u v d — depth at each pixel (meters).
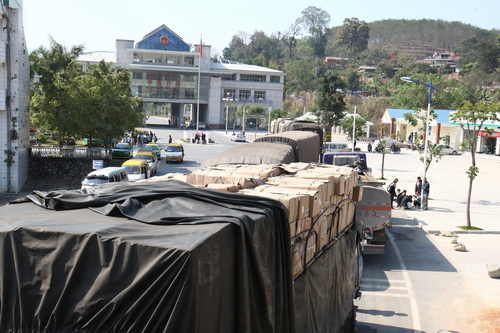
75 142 57.09
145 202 5.38
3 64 28.78
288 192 6.57
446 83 113.56
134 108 45.03
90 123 36.47
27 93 34.44
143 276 4.07
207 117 104.88
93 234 4.39
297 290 6.15
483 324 11.96
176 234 4.37
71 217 5.02
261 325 4.86
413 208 27.47
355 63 199.12
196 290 4.00
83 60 99.06
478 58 152.88
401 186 35.84
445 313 12.63
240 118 108.56
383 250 16.83
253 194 6.17
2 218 5.00
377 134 103.50
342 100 58.44
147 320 4.05
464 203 29.72
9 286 4.63
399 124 87.94
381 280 15.23
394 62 195.62
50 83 35.59
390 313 12.52
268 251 5.05
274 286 5.14
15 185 29.80
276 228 5.35
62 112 35.91
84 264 4.38
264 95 108.69
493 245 19.97
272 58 198.75
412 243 19.97
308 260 6.66
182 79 101.69
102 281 4.27
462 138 70.06
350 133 64.75
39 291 4.52
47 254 4.51
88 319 4.30
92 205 5.41
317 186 7.05
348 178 8.96
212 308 4.23
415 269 16.44
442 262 17.31
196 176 7.41
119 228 4.55
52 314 4.41
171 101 101.88
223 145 68.00
